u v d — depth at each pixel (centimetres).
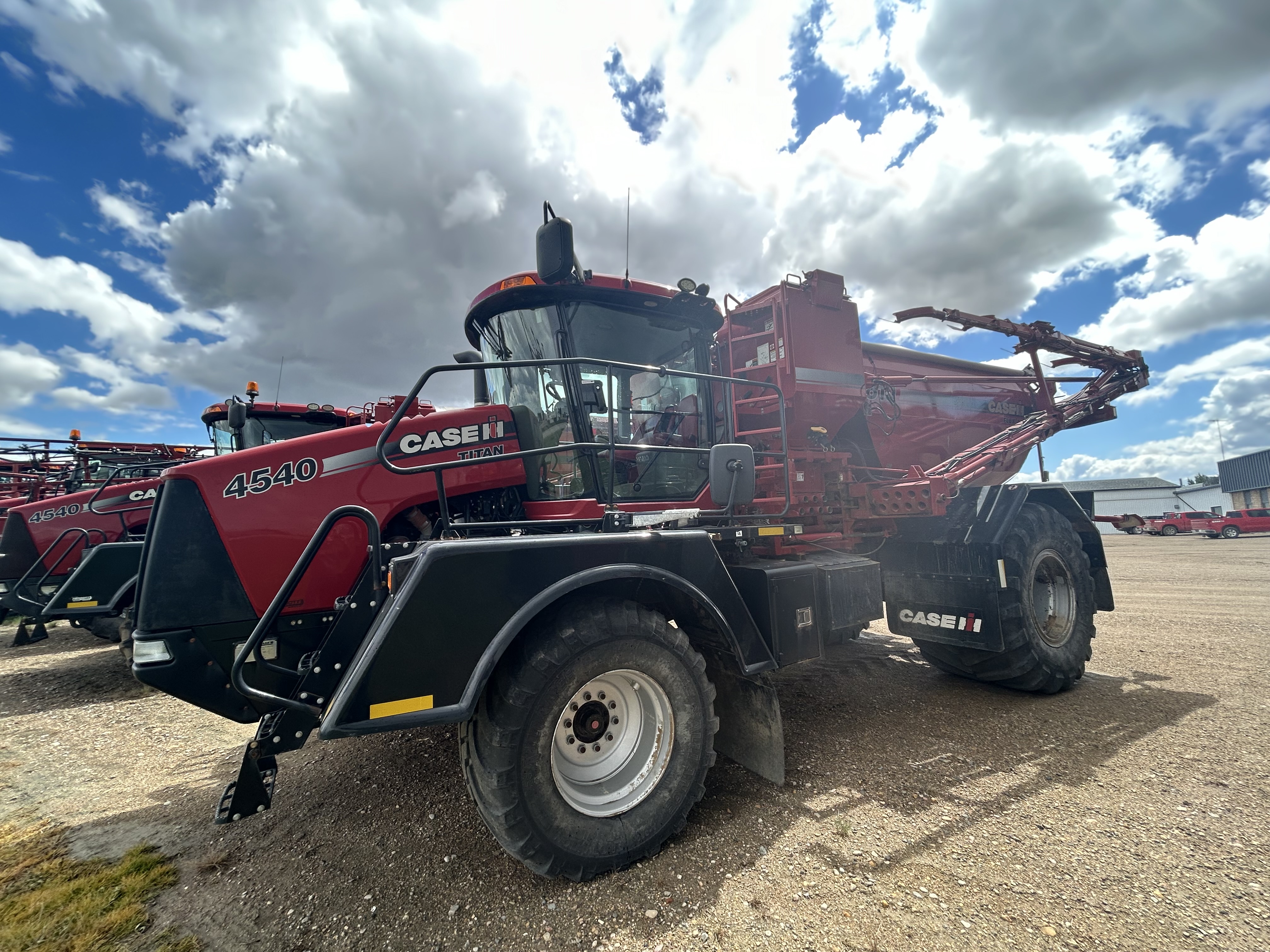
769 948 167
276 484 249
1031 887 187
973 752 294
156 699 459
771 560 326
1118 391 559
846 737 317
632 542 227
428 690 183
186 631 228
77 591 468
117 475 616
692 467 342
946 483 379
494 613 195
